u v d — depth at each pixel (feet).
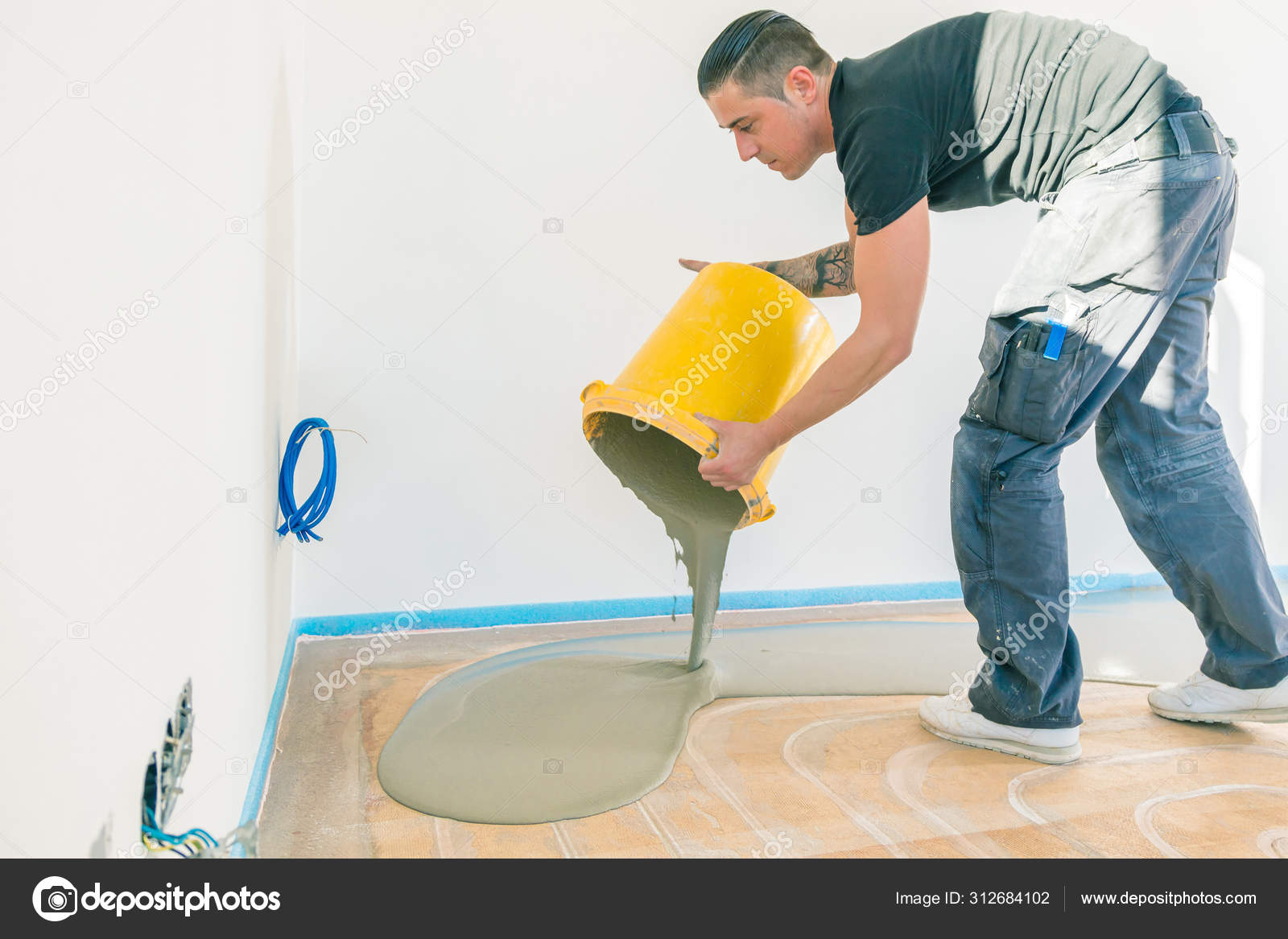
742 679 6.26
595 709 5.57
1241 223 9.19
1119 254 4.48
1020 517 4.79
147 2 2.56
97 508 2.18
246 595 4.26
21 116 1.73
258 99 4.70
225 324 3.78
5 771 1.67
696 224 7.93
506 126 7.48
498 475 7.64
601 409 4.85
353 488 7.35
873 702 5.81
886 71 4.41
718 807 4.25
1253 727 5.37
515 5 7.45
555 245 7.64
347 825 4.06
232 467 3.93
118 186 2.32
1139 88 4.39
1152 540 5.26
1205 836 4.01
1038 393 4.64
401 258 7.34
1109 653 6.91
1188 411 5.08
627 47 7.68
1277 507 9.45
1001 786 4.51
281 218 5.77
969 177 4.80
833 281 6.10
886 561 8.61
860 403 8.46
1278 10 8.95
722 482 4.74
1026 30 4.46
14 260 1.70
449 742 5.03
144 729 2.55
